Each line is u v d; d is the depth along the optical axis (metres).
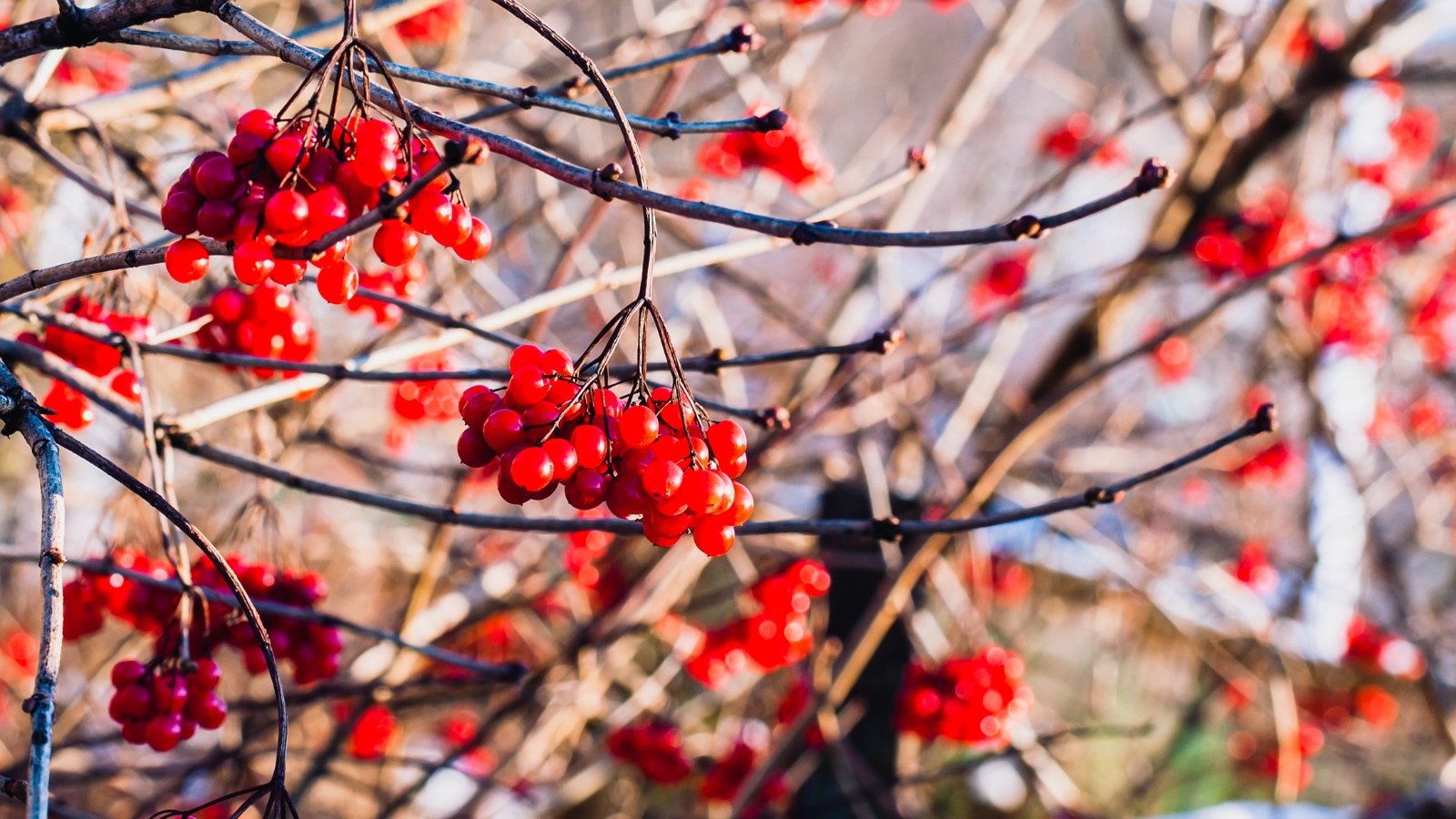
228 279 2.71
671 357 1.54
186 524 1.53
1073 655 9.12
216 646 2.67
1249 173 5.67
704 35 3.65
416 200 1.47
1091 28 6.76
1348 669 6.96
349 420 5.84
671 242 5.68
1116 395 7.84
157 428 2.24
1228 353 7.57
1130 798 6.70
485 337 2.44
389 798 4.46
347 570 6.70
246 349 2.55
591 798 6.33
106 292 2.61
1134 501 7.12
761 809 4.52
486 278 4.09
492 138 1.58
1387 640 6.07
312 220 1.37
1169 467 2.01
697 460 1.53
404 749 5.98
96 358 2.41
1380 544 6.19
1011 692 3.85
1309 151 5.64
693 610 5.52
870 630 3.96
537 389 1.54
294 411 4.24
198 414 2.29
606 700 6.05
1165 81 5.68
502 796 4.99
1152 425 7.77
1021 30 4.80
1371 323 5.69
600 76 1.50
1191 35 6.45
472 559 5.42
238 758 3.58
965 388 6.38
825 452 5.70
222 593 2.30
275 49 1.54
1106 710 7.50
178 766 3.57
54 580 1.39
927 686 3.85
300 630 2.60
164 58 4.39
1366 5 5.67
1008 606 7.25
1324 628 6.09
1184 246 4.20
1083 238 7.03
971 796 6.75
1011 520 2.03
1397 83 5.41
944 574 4.59
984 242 1.48
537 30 1.48
